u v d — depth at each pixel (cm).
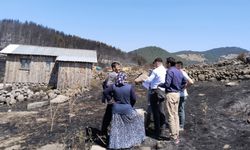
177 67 711
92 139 691
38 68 2314
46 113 1100
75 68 2161
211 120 790
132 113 623
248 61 1553
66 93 1672
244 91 1030
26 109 1329
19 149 682
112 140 610
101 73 2534
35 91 1964
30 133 808
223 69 1506
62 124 862
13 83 2278
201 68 1739
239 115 813
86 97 1470
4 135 822
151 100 689
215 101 990
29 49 2416
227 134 684
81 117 940
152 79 680
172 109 652
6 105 1538
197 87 1289
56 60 2119
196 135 697
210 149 615
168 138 682
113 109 626
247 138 643
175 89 653
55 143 693
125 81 642
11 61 2291
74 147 655
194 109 926
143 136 632
